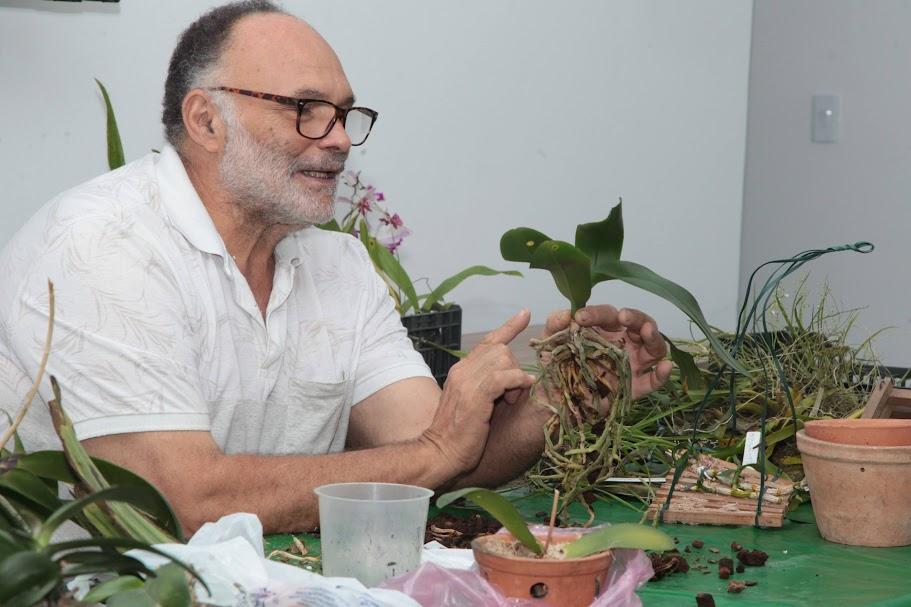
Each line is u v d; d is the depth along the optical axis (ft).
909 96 11.20
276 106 5.00
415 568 3.39
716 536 4.46
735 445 5.41
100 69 6.97
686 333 10.75
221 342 5.12
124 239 4.73
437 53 8.56
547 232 9.57
